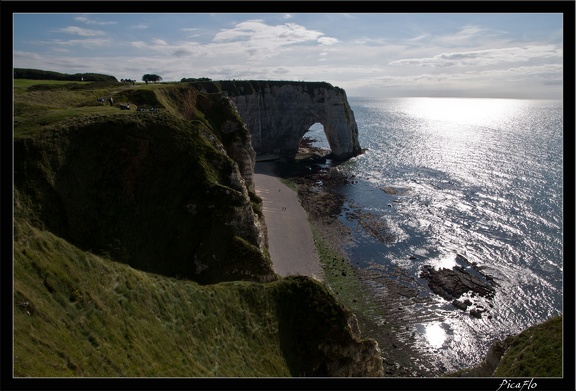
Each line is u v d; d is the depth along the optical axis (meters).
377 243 60.88
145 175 39.09
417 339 39.34
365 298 46.06
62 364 13.58
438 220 68.69
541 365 19.56
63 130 36.38
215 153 43.22
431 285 48.25
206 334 22.08
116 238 34.22
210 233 36.50
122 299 19.23
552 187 81.50
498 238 60.16
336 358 26.80
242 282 28.03
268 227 64.81
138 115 42.56
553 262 52.34
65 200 33.53
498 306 43.94
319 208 76.25
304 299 28.03
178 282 24.11
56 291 16.52
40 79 77.62
